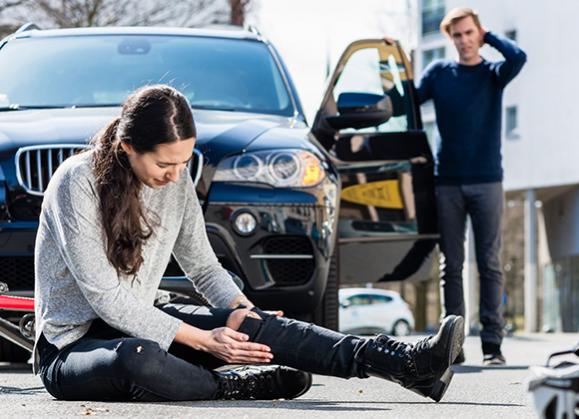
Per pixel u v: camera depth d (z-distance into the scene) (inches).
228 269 255.6
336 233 266.7
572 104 1446.9
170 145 161.9
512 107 1539.1
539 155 1492.4
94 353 167.2
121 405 163.9
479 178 316.5
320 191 259.8
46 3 824.9
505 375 267.6
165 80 295.4
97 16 829.8
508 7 1550.2
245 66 304.0
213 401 172.7
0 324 209.8
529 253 1496.1
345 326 1562.5
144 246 172.9
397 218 296.2
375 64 310.8
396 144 298.2
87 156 171.2
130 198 168.2
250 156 258.2
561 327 1589.6
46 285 173.0
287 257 257.3
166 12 839.7
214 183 255.0
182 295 242.1
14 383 227.8
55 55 303.3
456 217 319.0
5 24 824.3
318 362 169.8
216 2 847.1
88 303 172.1
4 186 252.2
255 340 171.2
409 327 1581.0
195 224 182.5
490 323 319.3
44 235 173.2
